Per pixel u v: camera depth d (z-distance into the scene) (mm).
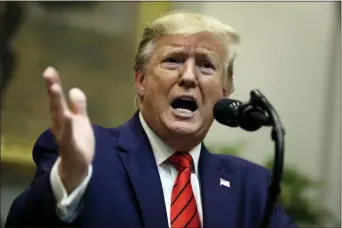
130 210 2170
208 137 5320
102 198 2148
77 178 1824
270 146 5434
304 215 5090
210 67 2455
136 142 2400
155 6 5281
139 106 2561
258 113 1955
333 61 5660
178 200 2301
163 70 2410
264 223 1849
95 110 5234
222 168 2549
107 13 5301
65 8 5211
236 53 2586
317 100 5676
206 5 5367
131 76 5320
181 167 2395
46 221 1838
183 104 2428
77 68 5219
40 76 5121
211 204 2375
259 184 2535
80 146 1767
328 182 5613
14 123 4996
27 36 5117
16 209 1885
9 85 5031
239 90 5457
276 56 5598
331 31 5691
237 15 5473
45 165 2092
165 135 2398
